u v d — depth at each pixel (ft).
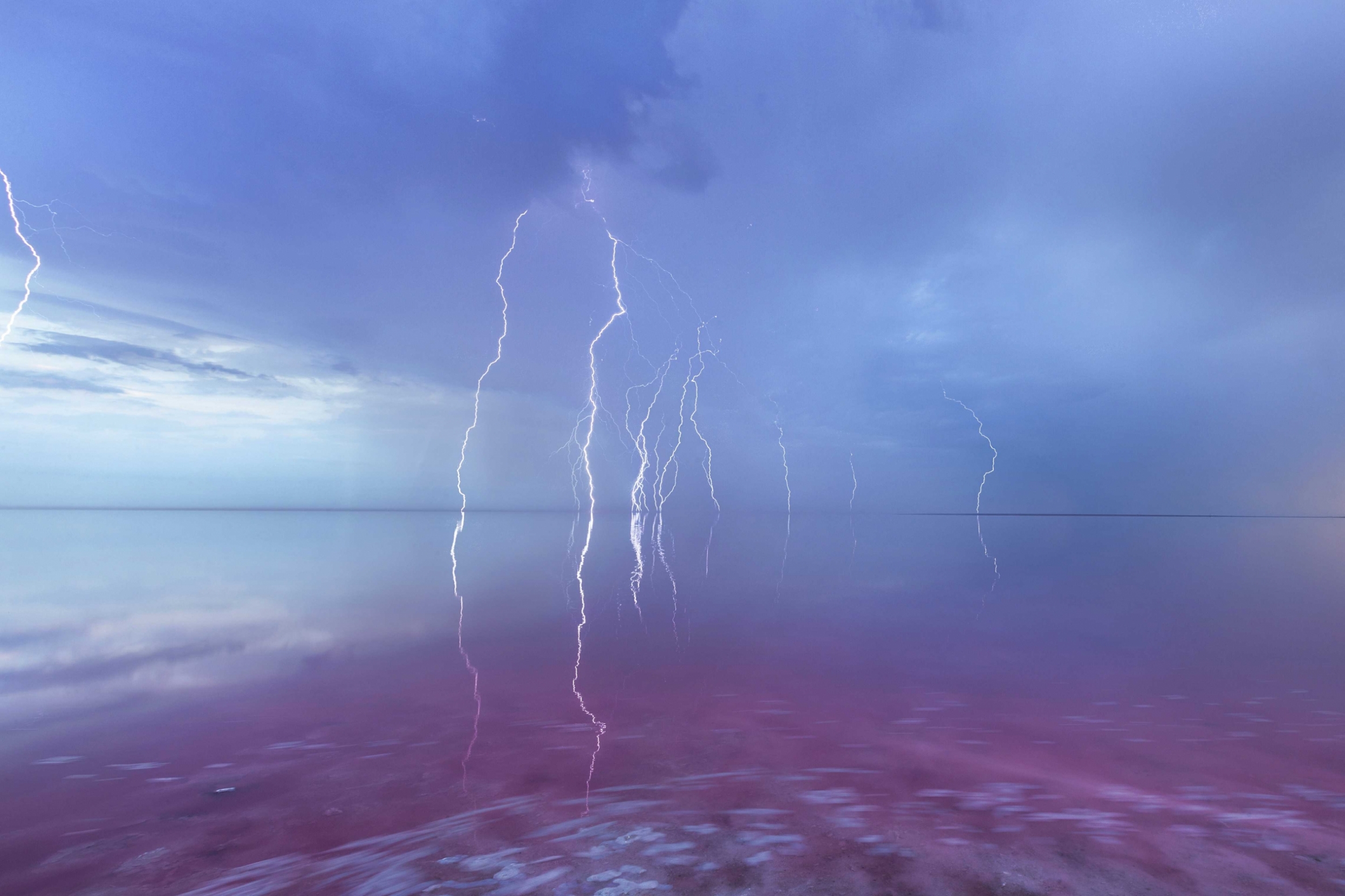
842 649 14.55
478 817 6.19
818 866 5.14
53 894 4.77
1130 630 16.65
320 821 6.08
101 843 5.62
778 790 6.86
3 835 5.78
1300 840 5.58
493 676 12.12
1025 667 12.85
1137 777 7.15
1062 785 6.95
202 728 9.03
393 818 6.14
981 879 4.88
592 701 10.52
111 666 12.48
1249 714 9.66
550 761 7.79
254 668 12.44
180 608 19.12
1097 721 9.33
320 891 4.84
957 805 6.38
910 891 4.69
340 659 13.38
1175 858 5.23
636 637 16.01
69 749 8.14
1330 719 9.36
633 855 5.34
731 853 5.38
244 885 4.92
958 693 10.98
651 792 6.77
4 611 18.26
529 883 4.90
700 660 13.55
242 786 6.98
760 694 10.96
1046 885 4.78
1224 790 6.75
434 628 16.72
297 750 8.16
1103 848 5.43
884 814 6.18
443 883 4.90
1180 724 9.15
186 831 5.87
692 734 8.83
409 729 9.04
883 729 9.02
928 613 19.40
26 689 10.90
